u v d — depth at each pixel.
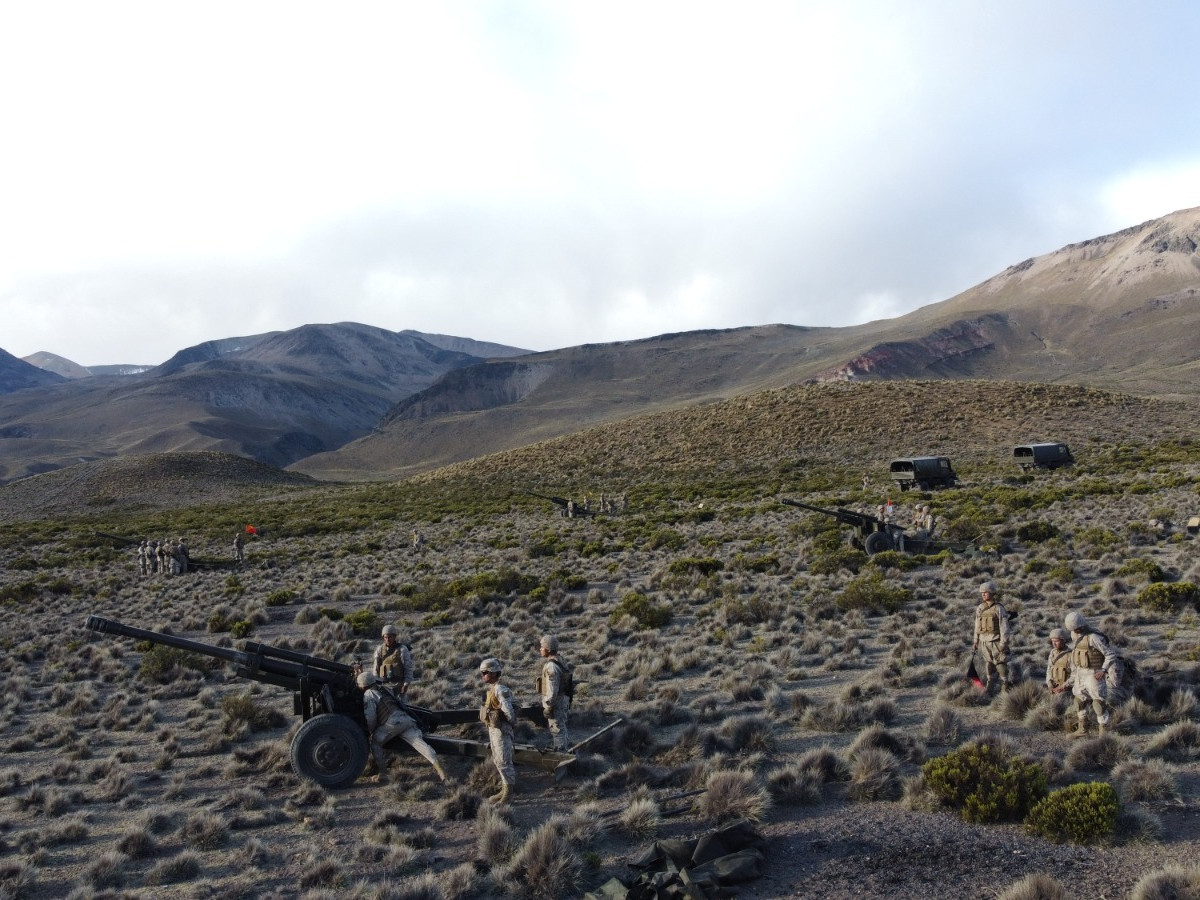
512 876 7.29
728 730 11.13
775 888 6.90
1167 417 91.88
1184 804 7.98
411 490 105.50
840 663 14.97
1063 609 18.67
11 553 62.47
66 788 10.43
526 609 23.56
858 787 8.80
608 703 13.70
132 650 21.36
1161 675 12.37
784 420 102.56
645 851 7.67
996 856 7.18
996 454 80.19
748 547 36.28
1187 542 27.22
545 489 90.12
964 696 12.07
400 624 23.42
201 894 7.30
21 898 7.54
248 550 53.97
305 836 8.72
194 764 11.54
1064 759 9.40
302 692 10.41
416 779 10.11
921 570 26.88
